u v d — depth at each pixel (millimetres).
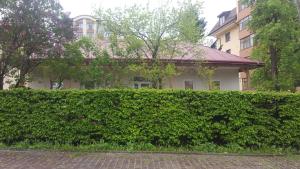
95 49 17250
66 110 12938
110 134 12883
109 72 17047
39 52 14961
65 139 12875
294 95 13328
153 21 17766
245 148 12977
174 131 12867
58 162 10359
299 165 10445
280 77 20844
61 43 15281
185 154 12195
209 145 12805
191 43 18328
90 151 12375
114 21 17578
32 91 13062
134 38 17172
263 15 20188
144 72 16844
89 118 12922
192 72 20734
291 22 19875
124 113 12898
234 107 13055
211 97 13062
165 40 17812
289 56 20688
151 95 13008
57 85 18734
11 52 14242
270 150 12875
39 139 12953
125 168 9633
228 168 9852
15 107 13016
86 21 20125
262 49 21312
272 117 13203
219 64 21156
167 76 17469
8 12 14328
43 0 14711
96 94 13016
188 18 17922
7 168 9391
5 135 12938
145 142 12828
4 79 15766
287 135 13148
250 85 23203
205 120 12953
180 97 13031
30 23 14352
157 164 10305
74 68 16562
